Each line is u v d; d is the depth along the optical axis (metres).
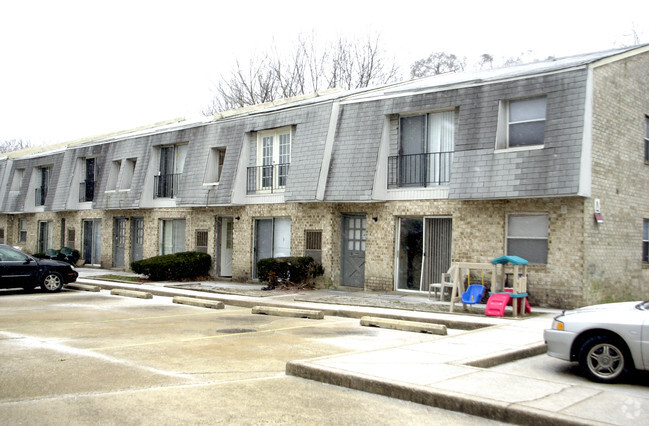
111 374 7.37
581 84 13.83
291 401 6.31
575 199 13.92
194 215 23.36
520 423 5.67
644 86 16.81
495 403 5.87
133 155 25.94
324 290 18.30
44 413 5.77
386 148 17.48
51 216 31.89
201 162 22.53
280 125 19.95
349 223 18.75
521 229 14.90
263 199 20.58
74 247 29.97
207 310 14.30
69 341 9.63
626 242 15.62
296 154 19.05
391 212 17.28
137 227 26.39
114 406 6.02
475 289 13.71
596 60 14.15
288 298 16.38
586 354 7.57
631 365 7.31
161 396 6.41
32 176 33.19
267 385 6.95
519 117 14.99
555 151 13.91
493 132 14.99
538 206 14.48
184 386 6.84
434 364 7.66
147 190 25.06
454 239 15.89
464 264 13.47
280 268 18.42
